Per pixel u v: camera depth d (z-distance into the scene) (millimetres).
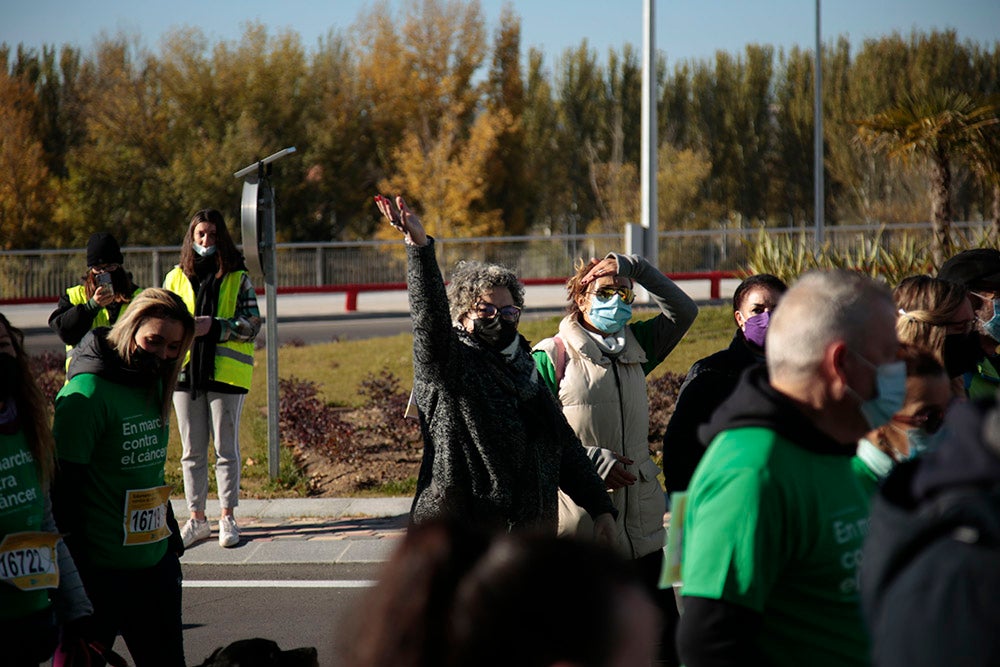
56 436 3979
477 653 1343
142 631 4262
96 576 4070
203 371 7340
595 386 4605
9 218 43406
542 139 52531
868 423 2490
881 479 3129
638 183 52469
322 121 46750
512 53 49000
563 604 1345
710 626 2359
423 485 4027
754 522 2334
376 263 31062
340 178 46625
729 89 57844
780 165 57406
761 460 2377
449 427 3967
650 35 19328
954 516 1752
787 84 58188
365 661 1408
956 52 53062
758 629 2389
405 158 45188
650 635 1421
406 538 1496
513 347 4074
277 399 9047
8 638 3486
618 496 4520
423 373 3971
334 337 21156
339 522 8141
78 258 29016
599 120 55656
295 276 30438
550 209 53312
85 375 4047
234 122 45469
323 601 6508
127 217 43875
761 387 2494
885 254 13141
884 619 1783
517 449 3967
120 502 4102
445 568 1414
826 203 56406
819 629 2434
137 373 4090
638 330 5031
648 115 19562
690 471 4254
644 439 4727
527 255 32156
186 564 7270
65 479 3969
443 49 47281
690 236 31281
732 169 57250
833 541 2420
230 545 7574
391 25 47406
